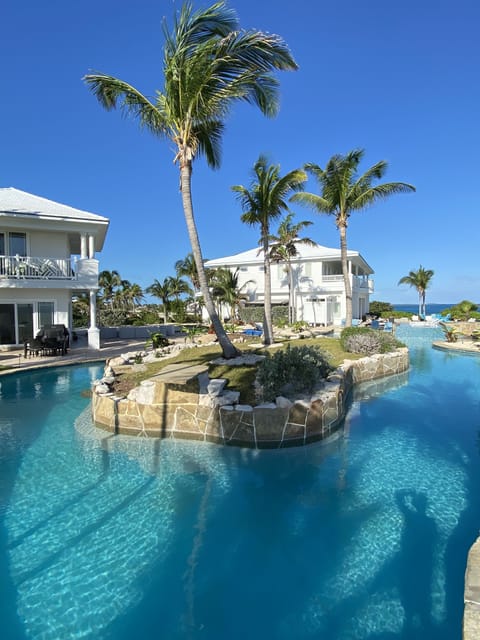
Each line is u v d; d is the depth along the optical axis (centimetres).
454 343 2312
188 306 5612
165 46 1079
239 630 340
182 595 380
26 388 1247
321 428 789
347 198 2181
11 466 661
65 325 2088
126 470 647
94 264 2039
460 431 845
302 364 861
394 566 420
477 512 525
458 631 336
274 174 1565
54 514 518
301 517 514
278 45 1016
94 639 330
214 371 1119
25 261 1975
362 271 4878
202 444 761
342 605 368
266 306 1727
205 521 505
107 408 839
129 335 2792
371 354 1511
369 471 649
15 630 339
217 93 1100
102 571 412
